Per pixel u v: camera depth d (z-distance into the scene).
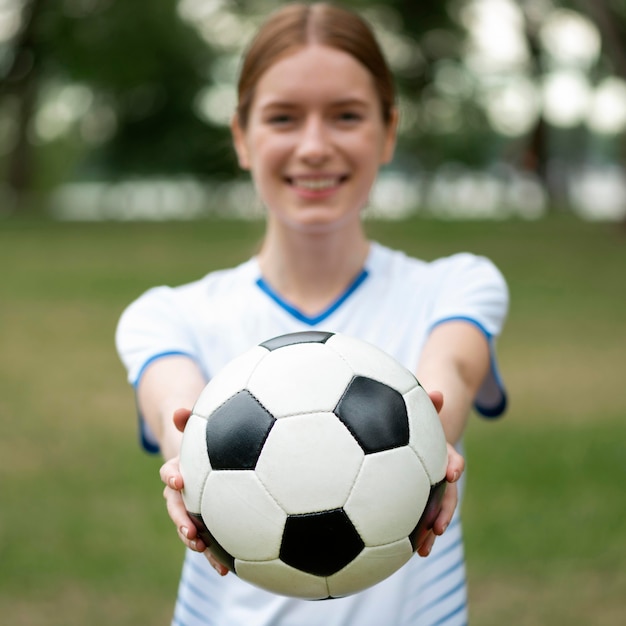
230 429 1.47
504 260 14.00
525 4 26.52
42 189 41.72
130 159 34.31
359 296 2.11
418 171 33.84
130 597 3.60
